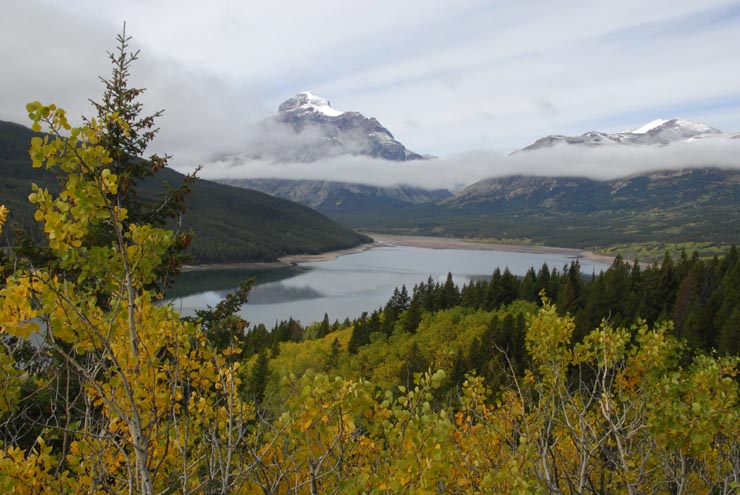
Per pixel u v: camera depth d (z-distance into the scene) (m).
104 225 7.70
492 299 61.38
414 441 3.48
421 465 3.33
